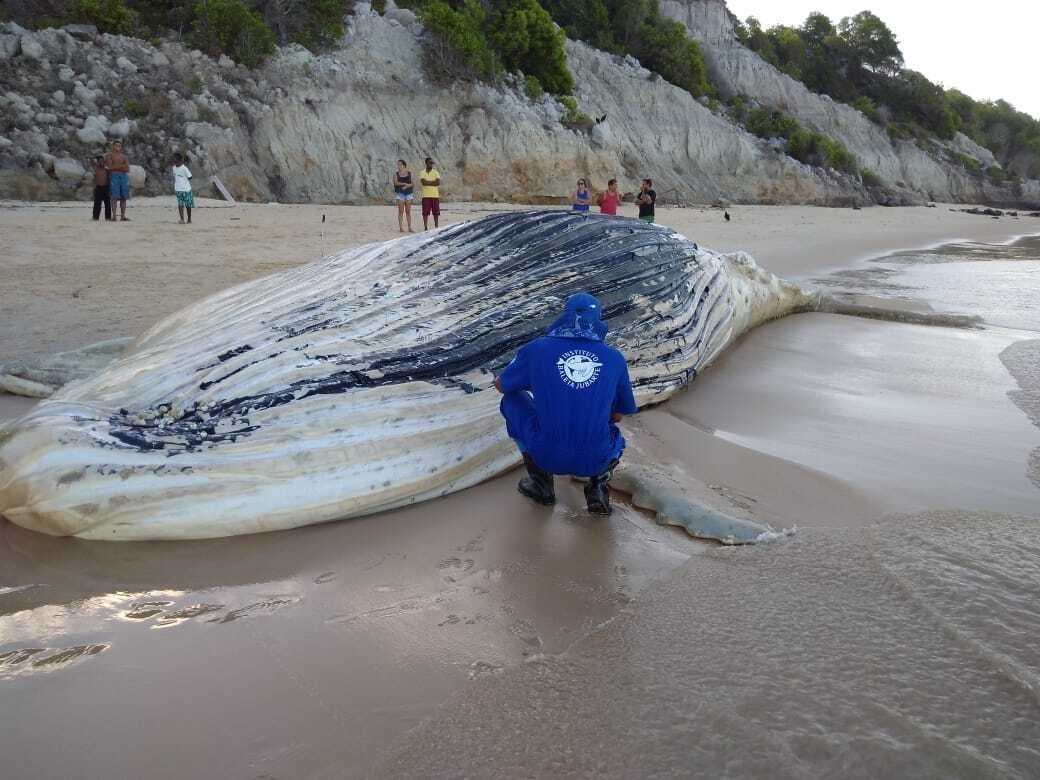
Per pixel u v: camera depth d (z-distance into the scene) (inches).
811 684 111.0
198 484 151.7
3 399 225.8
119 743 96.6
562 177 1389.0
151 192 954.7
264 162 1110.4
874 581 140.5
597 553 152.6
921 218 1573.6
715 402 252.4
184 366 174.7
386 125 1245.1
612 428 171.8
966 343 351.3
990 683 112.0
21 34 1008.9
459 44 1348.4
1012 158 3469.5
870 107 2687.0
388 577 140.7
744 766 94.9
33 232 559.2
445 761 94.6
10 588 132.2
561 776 92.7
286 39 1251.2
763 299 360.2
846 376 291.3
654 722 102.4
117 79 1035.3
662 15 2402.8
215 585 136.1
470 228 241.9
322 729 100.0
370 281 216.7
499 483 185.3
